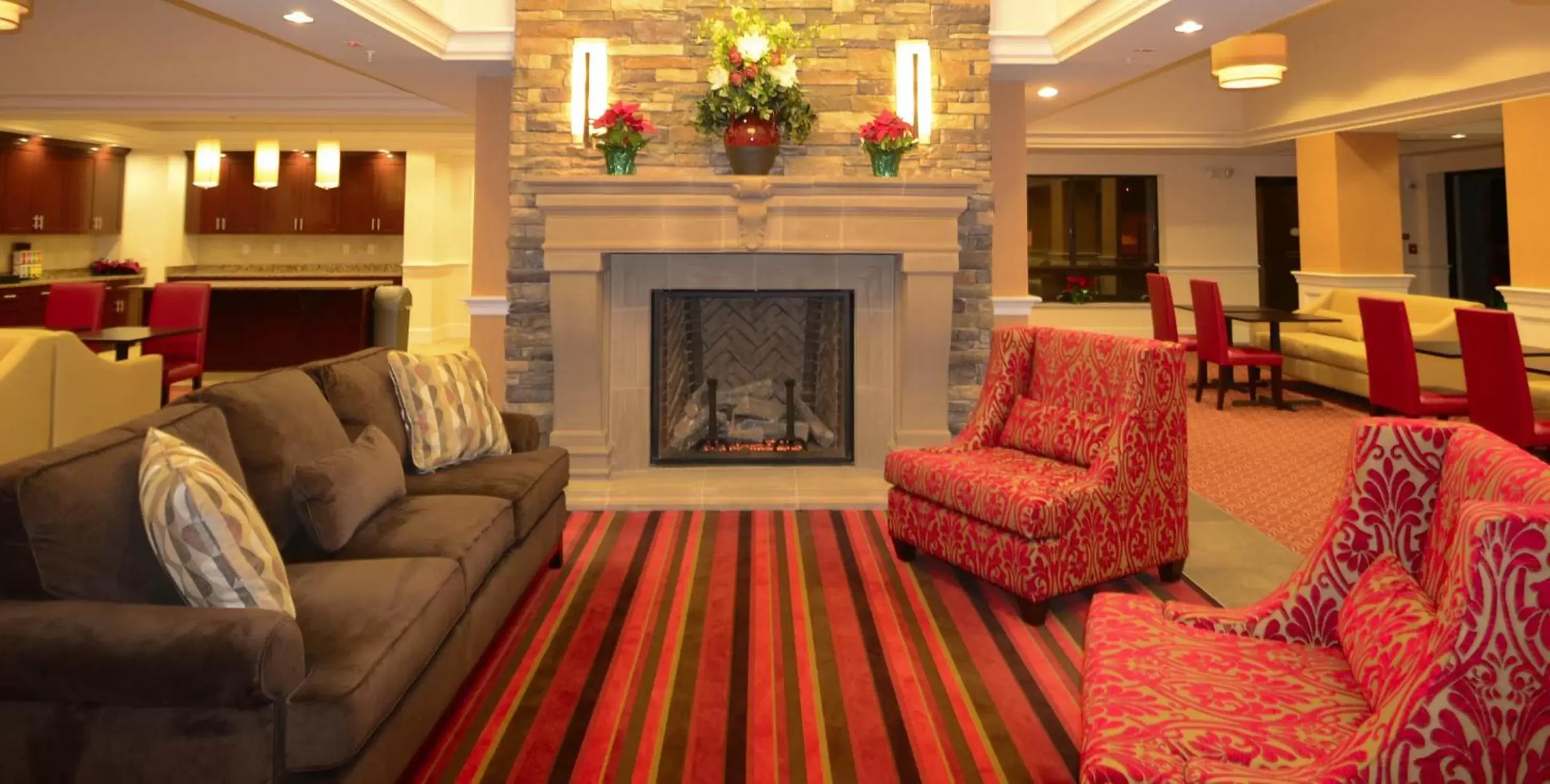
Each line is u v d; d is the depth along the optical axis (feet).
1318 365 26.35
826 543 13.56
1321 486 16.65
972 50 16.78
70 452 6.48
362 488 8.85
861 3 16.70
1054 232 37.96
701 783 7.32
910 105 15.97
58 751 5.59
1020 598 10.61
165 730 5.57
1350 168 30.60
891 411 17.29
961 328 17.21
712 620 10.67
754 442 17.75
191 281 38.19
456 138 37.14
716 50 15.89
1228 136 34.60
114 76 24.07
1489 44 23.99
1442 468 6.18
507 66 17.62
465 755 7.71
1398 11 26.96
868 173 16.80
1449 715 4.25
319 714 5.66
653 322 17.10
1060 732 8.12
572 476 16.43
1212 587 11.70
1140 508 11.34
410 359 11.76
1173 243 37.32
